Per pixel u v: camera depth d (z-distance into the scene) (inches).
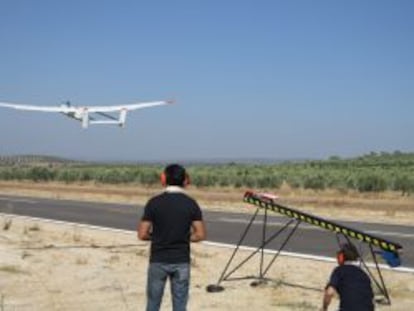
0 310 394.9
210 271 550.9
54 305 410.9
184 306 292.4
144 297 436.8
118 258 607.2
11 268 533.3
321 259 618.2
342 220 1032.8
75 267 552.4
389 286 490.6
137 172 2289.6
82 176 2459.4
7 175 2832.2
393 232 856.9
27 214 1137.4
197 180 2009.1
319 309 412.2
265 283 497.7
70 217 1079.0
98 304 415.8
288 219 1042.1
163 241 288.2
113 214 1139.9
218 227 916.6
